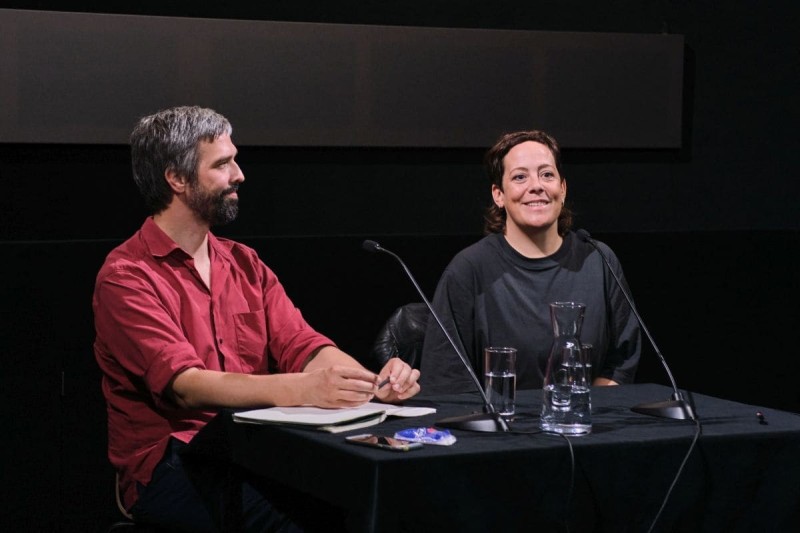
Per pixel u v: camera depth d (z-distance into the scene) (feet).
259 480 7.85
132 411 8.50
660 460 6.66
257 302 9.38
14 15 13.35
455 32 15.14
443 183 15.71
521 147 10.17
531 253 10.18
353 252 15.29
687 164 16.83
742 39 16.81
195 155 8.70
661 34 16.16
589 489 6.51
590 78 15.81
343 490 6.25
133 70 13.84
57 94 13.61
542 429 6.95
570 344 6.90
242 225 14.93
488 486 6.27
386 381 7.96
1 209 13.85
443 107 15.20
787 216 17.35
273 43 14.38
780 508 7.00
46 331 13.74
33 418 13.67
